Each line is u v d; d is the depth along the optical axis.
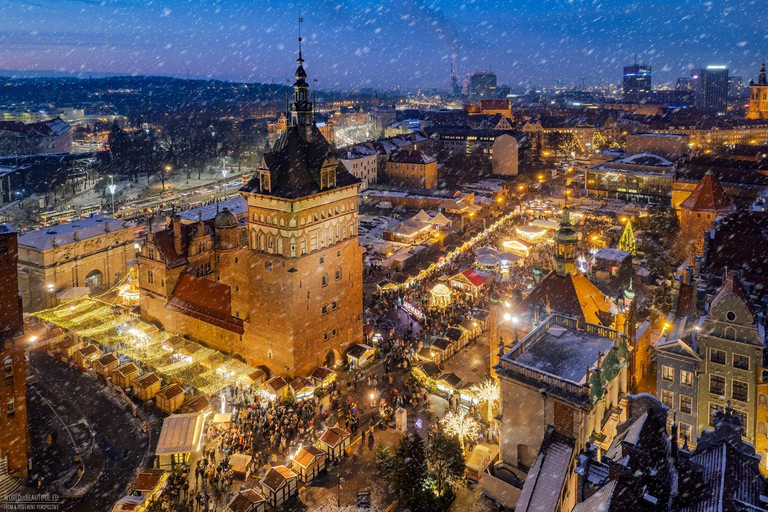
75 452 69.50
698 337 58.84
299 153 82.12
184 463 65.31
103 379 85.88
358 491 61.53
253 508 56.66
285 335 82.75
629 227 122.88
